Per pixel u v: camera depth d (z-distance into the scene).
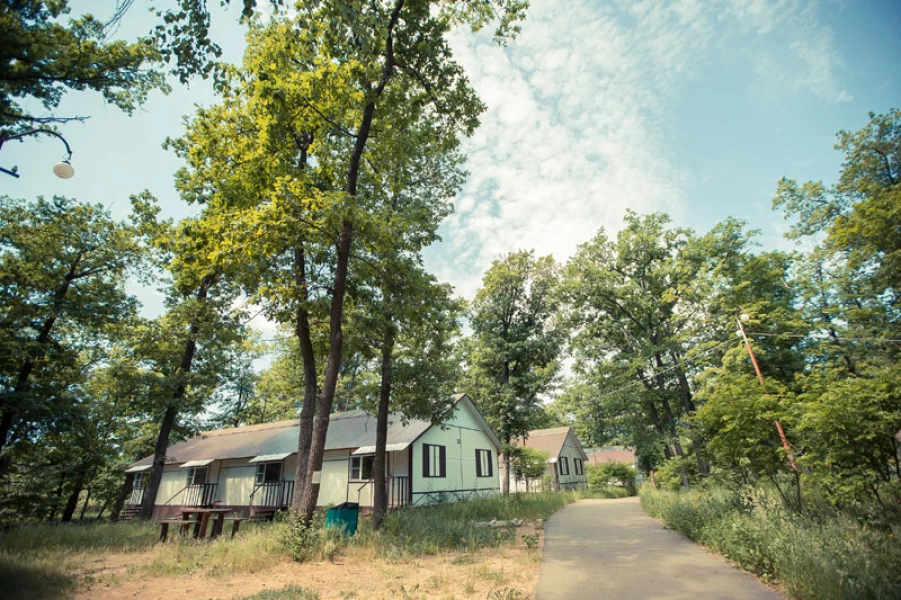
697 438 12.16
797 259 25.22
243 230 10.95
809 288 24.17
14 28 7.17
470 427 26.19
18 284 17.97
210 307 19.38
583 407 35.44
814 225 24.23
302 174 12.62
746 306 22.78
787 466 9.57
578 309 32.53
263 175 13.38
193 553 9.91
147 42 7.28
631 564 7.78
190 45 7.34
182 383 19.39
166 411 20.08
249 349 21.16
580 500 28.66
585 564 7.98
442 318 16.02
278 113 11.92
